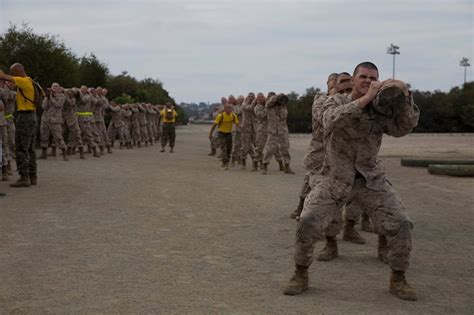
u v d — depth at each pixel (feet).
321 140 23.88
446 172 51.16
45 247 22.24
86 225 26.55
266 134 53.62
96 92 70.69
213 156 75.41
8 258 20.49
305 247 16.92
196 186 41.83
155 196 36.11
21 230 25.13
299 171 55.21
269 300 16.37
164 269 19.51
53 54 88.07
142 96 169.27
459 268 20.49
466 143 107.65
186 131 197.16
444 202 36.01
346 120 15.83
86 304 15.71
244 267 20.03
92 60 125.49
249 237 24.95
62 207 31.01
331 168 16.98
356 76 16.63
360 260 21.54
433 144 103.96
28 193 35.58
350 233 24.73
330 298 16.70
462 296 17.25
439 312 15.67
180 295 16.66
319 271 19.86
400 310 15.72
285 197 37.24
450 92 208.03
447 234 26.27
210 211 31.37
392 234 16.76
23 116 37.50
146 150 85.51
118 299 16.17
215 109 77.00
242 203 34.42
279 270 19.70
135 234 24.97
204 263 20.44
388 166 60.44
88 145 66.03
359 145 16.63
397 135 16.81
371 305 16.10
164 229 26.22
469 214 31.65
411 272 19.89
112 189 38.52
